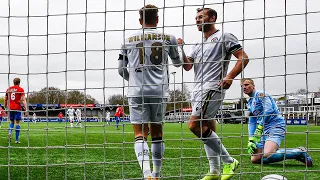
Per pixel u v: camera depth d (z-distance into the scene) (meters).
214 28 4.10
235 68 3.81
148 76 3.68
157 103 3.36
